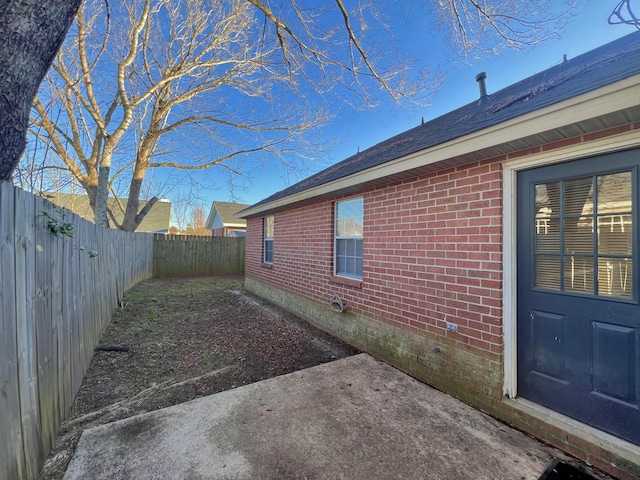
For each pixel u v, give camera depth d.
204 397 2.81
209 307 6.94
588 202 2.20
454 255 3.04
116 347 4.14
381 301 4.02
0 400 1.47
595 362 2.13
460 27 3.57
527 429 2.36
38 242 1.96
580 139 2.18
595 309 2.14
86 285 3.46
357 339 4.45
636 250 1.96
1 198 1.52
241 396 2.82
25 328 1.75
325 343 4.64
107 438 2.20
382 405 2.70
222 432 2.28
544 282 2.44
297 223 6.38
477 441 2.22
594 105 1.87
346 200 4.94
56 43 1.76
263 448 2.10
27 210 1.80
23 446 1.69
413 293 3.53
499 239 2.64
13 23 1.55
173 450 2.07
